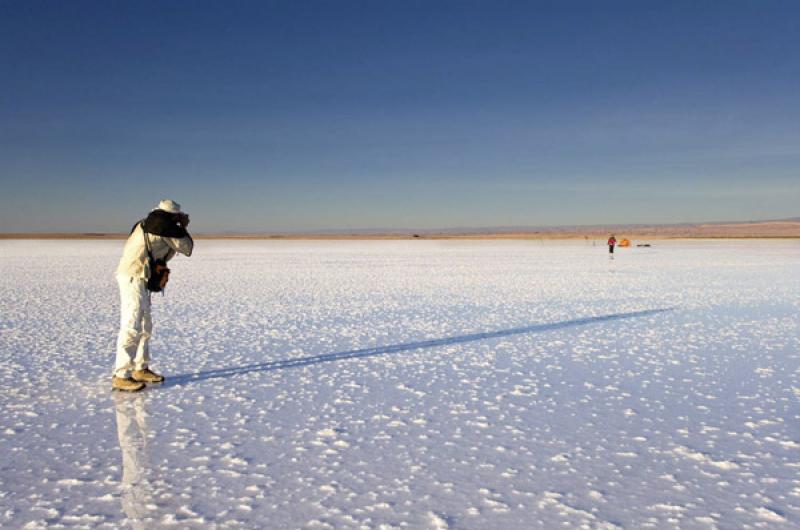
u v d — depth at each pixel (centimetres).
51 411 511
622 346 800
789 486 359
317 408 519
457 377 629
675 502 339
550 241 9669
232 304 1287
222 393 567
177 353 757
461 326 978
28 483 367
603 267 2727
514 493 351
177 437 446
